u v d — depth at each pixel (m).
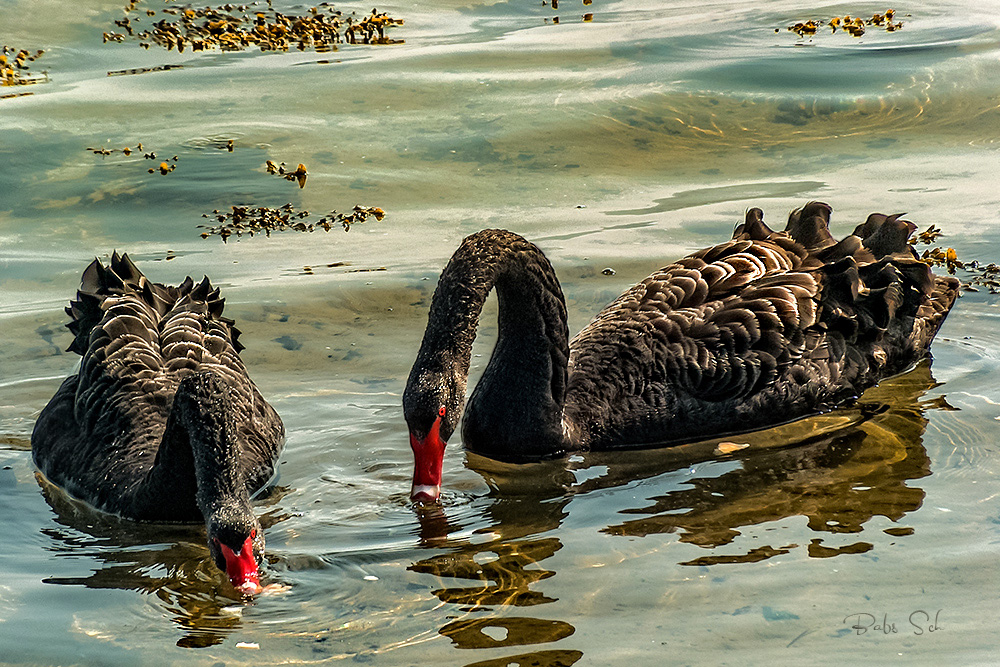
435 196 17.89
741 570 8.52
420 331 13.50
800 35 26.39
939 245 15.28
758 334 12.04
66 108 21.53
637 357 11.88
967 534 8.95
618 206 17.33
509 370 11.32
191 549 9.48
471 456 11.45
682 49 25.30
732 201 17.30
